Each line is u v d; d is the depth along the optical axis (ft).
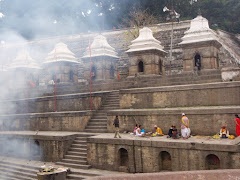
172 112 48.14
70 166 48.24
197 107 50.47
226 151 35.68
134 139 43.68
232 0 130.82
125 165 45.80
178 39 102.27
